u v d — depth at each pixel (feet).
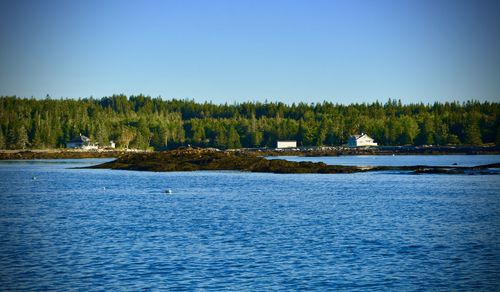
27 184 643.45
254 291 206.90
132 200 471.21
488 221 349.20
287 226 330.95
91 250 268.82
